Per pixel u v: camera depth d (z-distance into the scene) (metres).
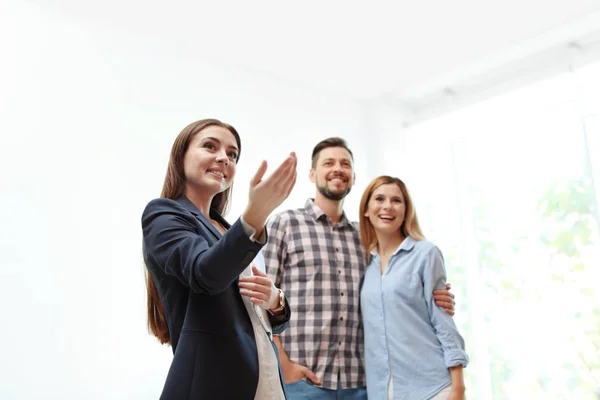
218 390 0.82
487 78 3.38
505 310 3.08
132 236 2.50
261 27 2.77
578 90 2.92
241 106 3.09
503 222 3.20
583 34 2.86
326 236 1.99
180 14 2.64
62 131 2.40
